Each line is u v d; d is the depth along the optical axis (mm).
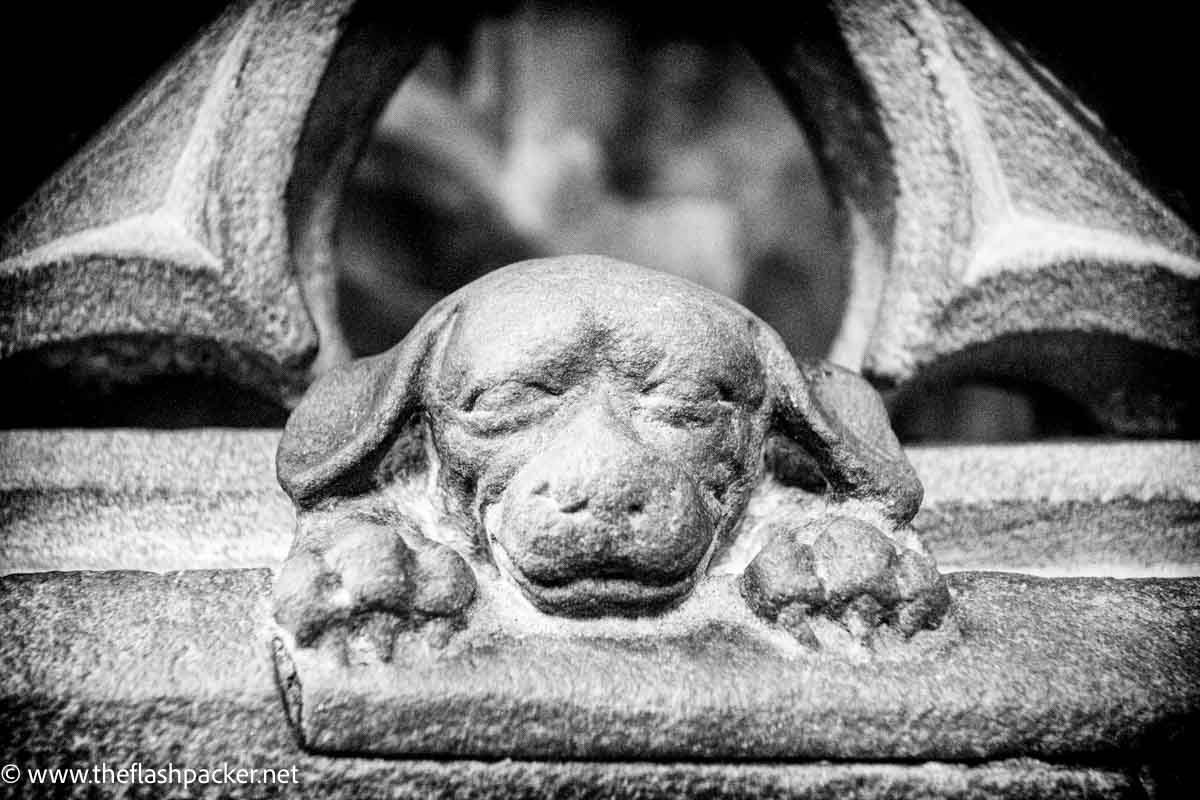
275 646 708
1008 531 966
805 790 708
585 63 3729
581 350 722
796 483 840
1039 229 1008
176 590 754
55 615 732
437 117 2926
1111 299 1030
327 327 1042
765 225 3797
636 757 696
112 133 1013
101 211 975
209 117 967
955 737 717
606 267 787
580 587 701
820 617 740
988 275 993
